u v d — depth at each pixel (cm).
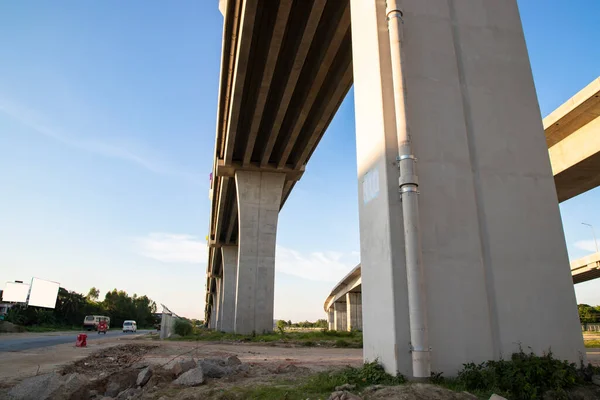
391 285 735
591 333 4681
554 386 626
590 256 3925
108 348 1831
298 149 3406
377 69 852
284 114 2728
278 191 3481
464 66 888
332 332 3266
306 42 2083
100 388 830
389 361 728
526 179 845
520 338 751
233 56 2447
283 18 1956
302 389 675
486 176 829
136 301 11631
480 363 726
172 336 3312
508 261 788
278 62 2459
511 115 880
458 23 912
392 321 724
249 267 3266
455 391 594
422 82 849
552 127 1952
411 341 706
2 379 952
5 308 5528
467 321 741
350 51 2261
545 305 777
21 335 3478
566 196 2352
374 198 831
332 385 689
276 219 3419
